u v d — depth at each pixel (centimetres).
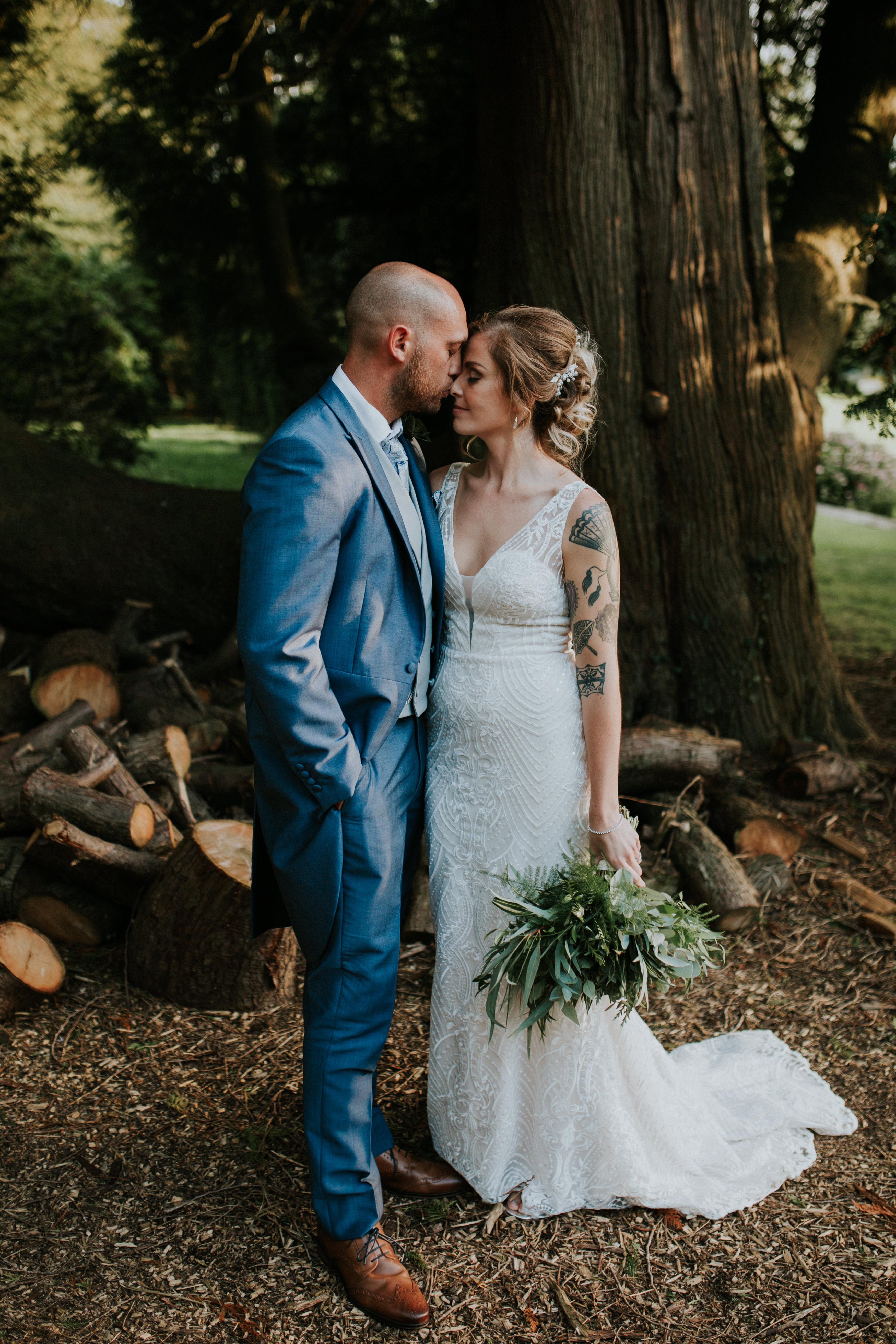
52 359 1047
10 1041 279
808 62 757
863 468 1630
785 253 544
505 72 447
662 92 429
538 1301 196
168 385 2388
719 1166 228
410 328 189
